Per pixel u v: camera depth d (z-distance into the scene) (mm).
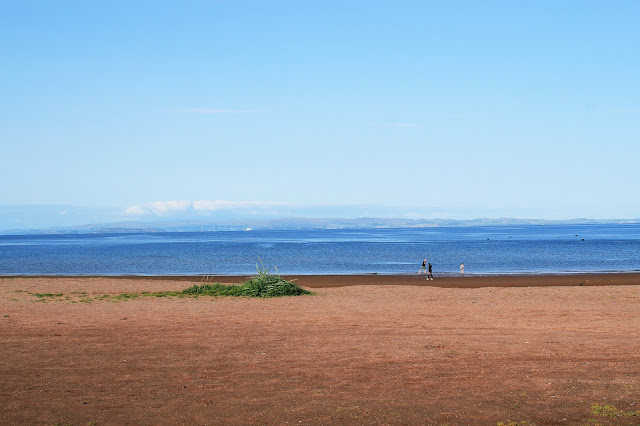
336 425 7516
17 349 13062
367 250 107062
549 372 10453
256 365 11266
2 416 7941
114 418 7855
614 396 8734
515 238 186750
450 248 112312
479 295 28516
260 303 25141
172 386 9641
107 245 153875
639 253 87688
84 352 12688
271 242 172250
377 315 19922
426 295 28766
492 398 8688
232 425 7551
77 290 32781
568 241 148250
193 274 53656
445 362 11414
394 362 11445
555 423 7496
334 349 12922
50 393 9203
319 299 26859
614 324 17312
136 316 19906
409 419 7715
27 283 37031
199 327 16781
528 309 21719
